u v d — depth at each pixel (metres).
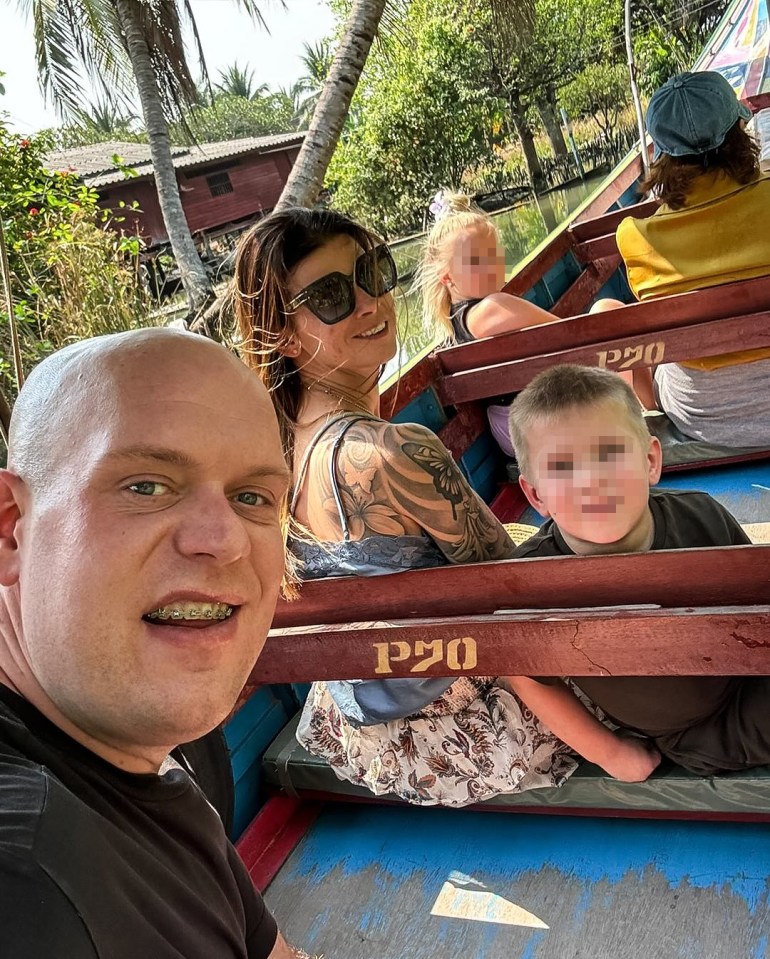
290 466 0.93
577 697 0.92
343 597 0.86
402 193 11.83
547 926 0.87
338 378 0.94
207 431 0.45
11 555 0.45
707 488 1.56
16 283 3.63
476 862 0.97
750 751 0.82
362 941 0.92
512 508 1.77
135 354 0.45
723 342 1.45
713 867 0.87
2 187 4.75
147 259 5.93
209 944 0.46
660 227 1.50
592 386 0.81
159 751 0.50
